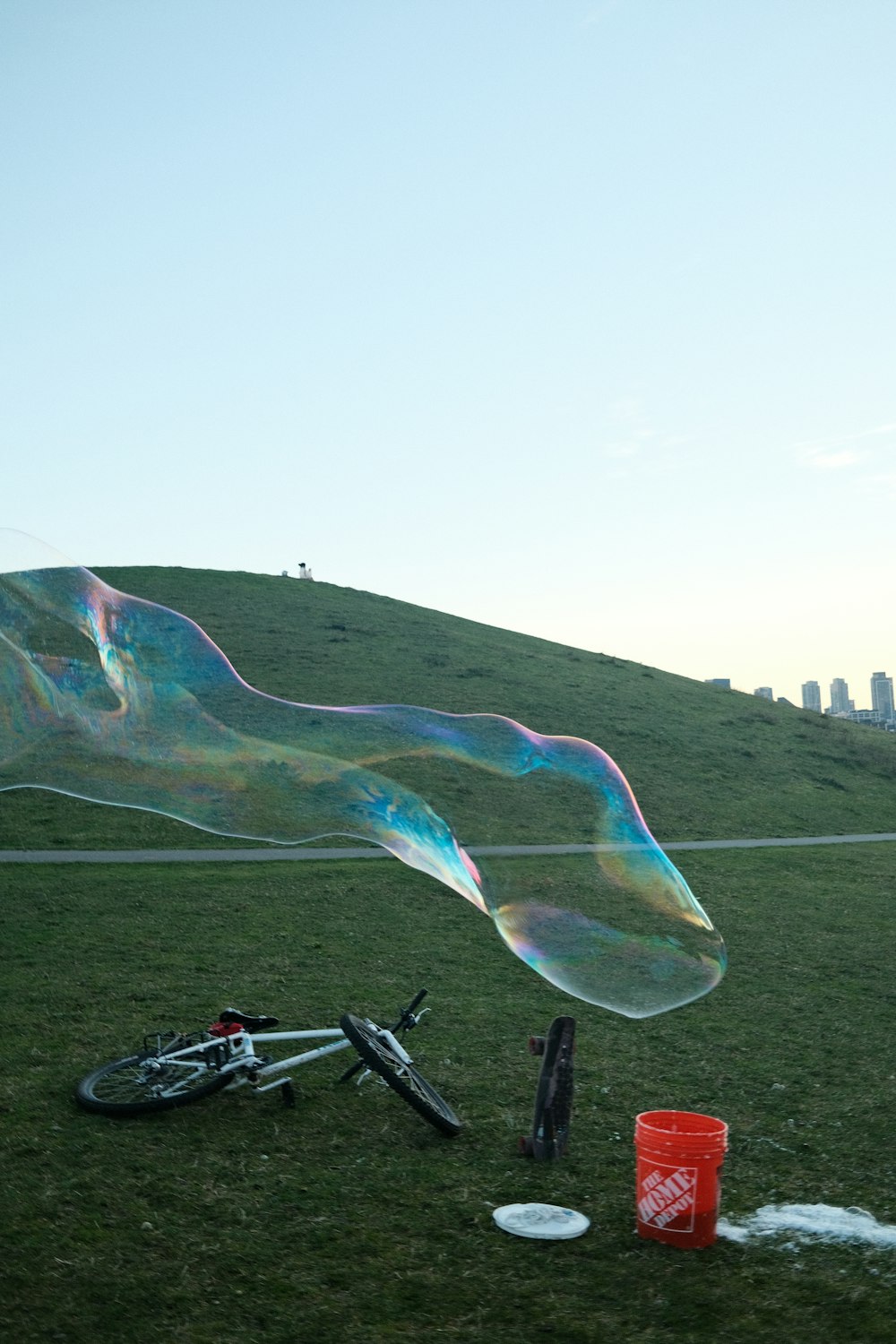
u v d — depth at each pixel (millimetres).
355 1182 4742
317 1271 3893
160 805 5531
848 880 15914
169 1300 3645
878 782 28672
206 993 8172
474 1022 7738
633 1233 4328
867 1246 4254
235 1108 5656
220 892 12477
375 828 5633
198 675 6211
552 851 6500
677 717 32406
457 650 37344
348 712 6773
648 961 5441
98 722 5723
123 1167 4793
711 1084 6523
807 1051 7391
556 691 33094
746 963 10227
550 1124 5148
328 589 47125
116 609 6062
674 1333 3539
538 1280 3877
